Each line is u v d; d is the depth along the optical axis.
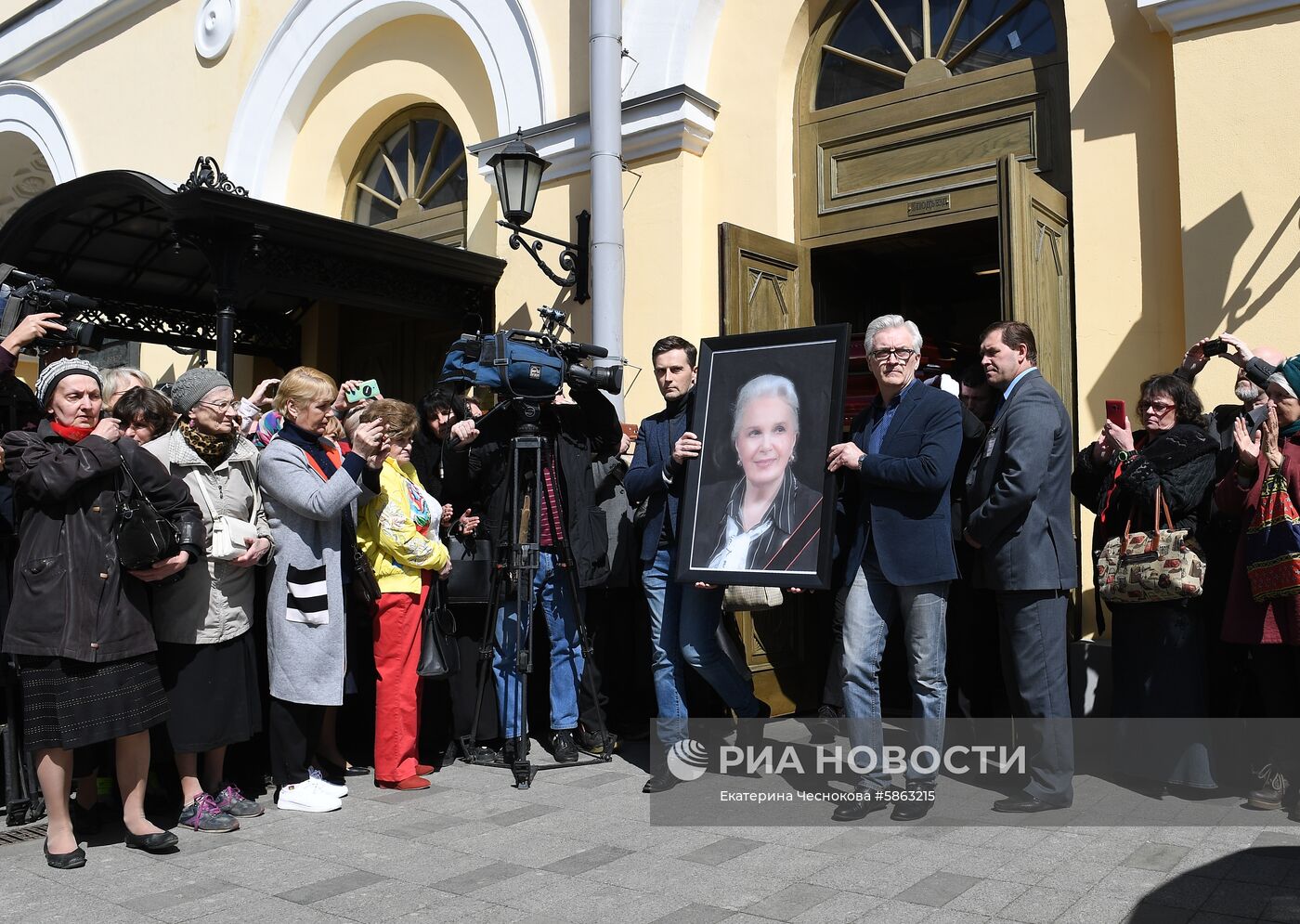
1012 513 3.80
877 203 6.14
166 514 3.70
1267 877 3.12
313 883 3.27
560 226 7.00
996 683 4.82
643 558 4.53
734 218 6.52
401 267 7.09
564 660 4.93
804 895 3.05
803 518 4.04
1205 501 4.11
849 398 5.52
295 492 4.09
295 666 4.15
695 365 4.64
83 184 6.68
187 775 3.96
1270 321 4.56
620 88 6.50
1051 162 5.53
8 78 11.54
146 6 10.09
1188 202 4.77
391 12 8.27
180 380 4.07
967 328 9.08
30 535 3.52
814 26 6.43
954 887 3.08
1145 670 4.09
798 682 5.89
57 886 3.29
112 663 3.51
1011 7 5.75
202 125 9.55
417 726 4.70
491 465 4.86
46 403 3.67
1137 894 2.99
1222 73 4.74
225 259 6.30
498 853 3.52
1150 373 4.99
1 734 4.14
